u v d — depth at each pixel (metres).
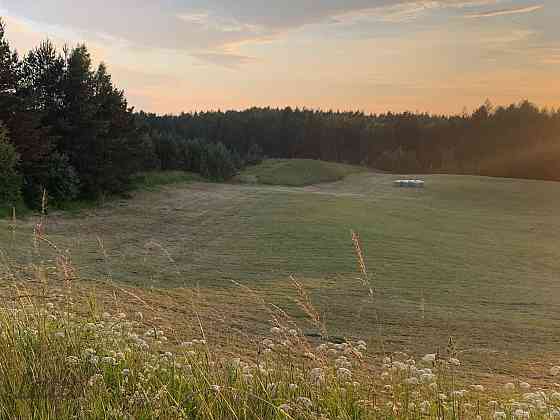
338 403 3.83
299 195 50.84
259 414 3.61
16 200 27.36
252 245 22.86
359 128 124.12
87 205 33.06
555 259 25.70
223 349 7.09
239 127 115.06
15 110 29.53
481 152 114.75
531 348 10.36
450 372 4.96
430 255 23.33
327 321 11.23
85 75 34.81
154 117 102.00
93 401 3.60
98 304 7.18
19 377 3.79
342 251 22.20
